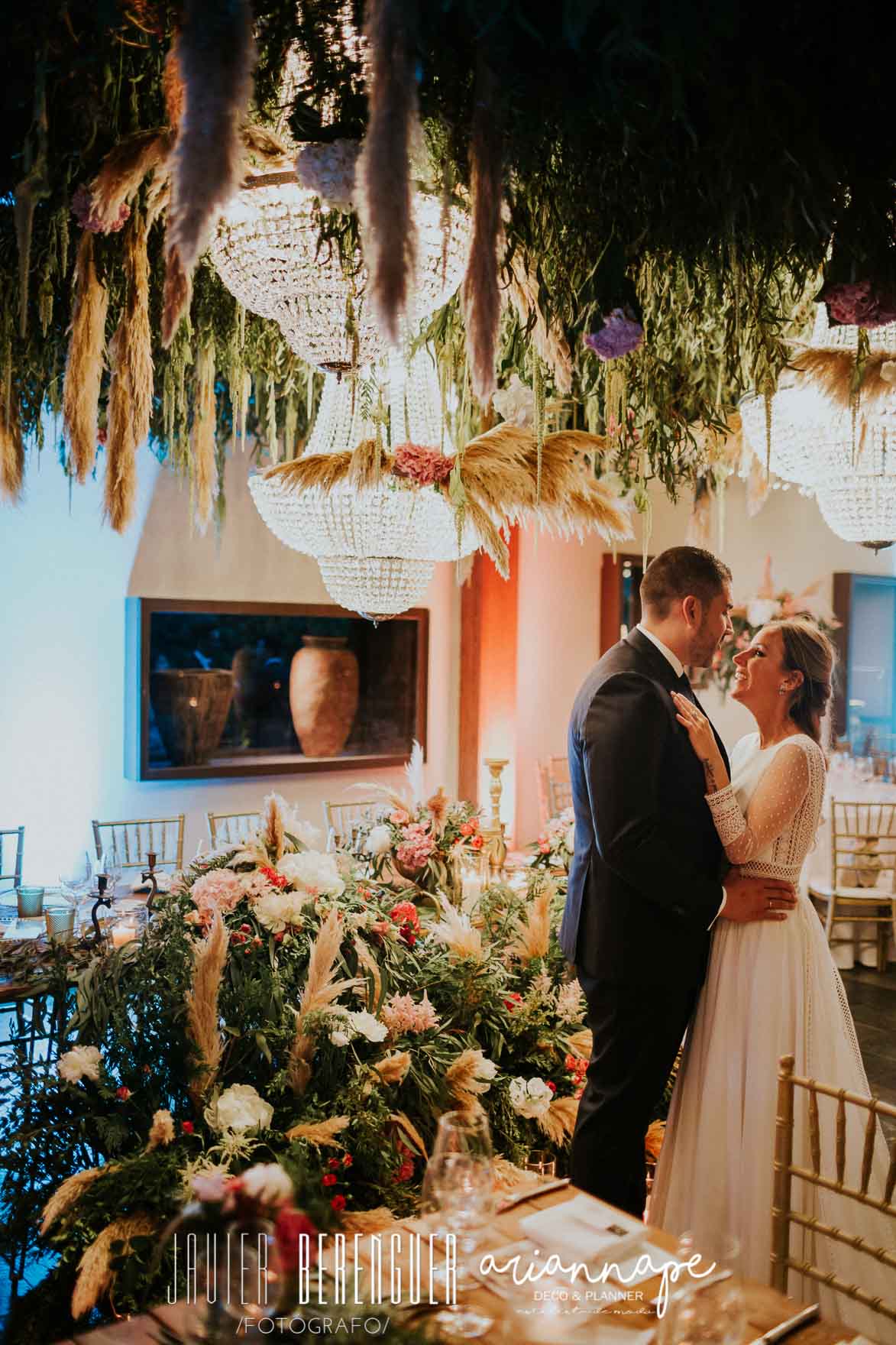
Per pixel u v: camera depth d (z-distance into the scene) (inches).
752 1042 98.7
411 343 110.0
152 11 65.4
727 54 67.9
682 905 97.0
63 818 226.5
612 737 99.2
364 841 136.5
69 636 225.5
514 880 175.6
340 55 67.5
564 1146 111.0
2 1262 110.7
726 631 107.6
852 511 115.6
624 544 305.6
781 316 109.6
